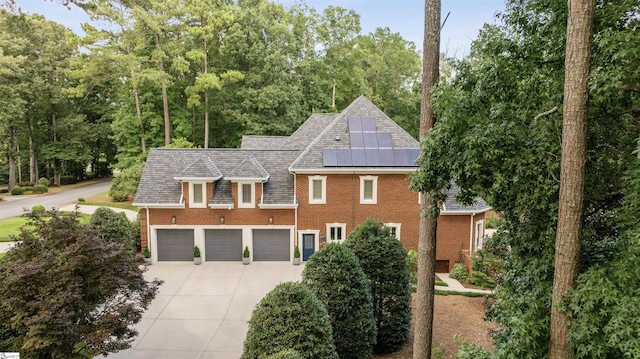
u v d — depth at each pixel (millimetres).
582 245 6570
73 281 8672
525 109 7555
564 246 6125
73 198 39781
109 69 37594
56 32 46344
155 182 22094
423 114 9812
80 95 36156
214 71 38938
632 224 5695
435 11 9484
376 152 21672
